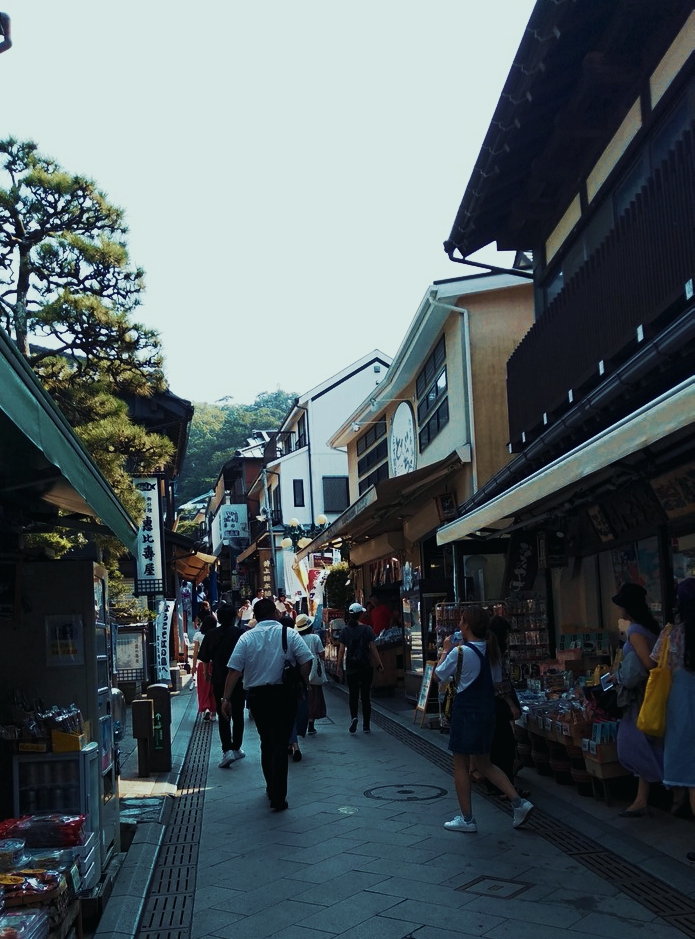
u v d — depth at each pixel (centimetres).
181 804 799
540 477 628
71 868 410
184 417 2164
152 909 509
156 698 941
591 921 448
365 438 2398
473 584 1343
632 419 482
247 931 464
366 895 509
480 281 1423
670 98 739
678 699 551
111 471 1096
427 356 1698
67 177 1109
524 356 1088
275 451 4525
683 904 467
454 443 1487
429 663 1241
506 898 489
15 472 444
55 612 531
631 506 812
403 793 786
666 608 773
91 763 506
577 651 927
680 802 626
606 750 680
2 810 486
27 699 521
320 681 1210
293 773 912
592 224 945
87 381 1155
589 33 786
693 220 608
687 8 709
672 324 550
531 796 740
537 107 873
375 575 2238
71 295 1107
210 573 3625
